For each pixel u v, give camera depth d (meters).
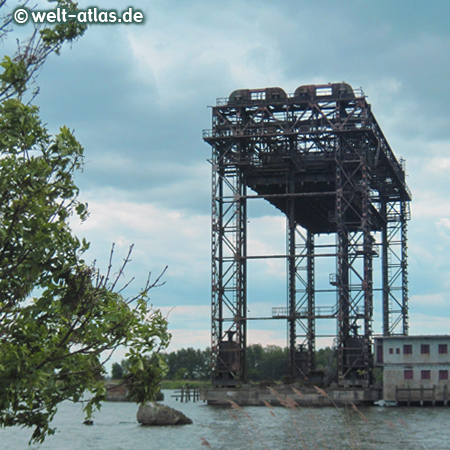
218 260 99.81
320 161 99.69
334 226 115.00
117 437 62.94
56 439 61.16
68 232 14.93
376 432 59.50
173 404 116.62
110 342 15.33
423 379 94.94
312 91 98.75
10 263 14.54
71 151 15.56
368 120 97.50
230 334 98.62
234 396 96.50
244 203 101.75
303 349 101.62
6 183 14.39
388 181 118.81
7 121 14.64
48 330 15.23
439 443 52.97
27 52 14.95
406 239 119.31
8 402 13.93
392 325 117.38
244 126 100.75
